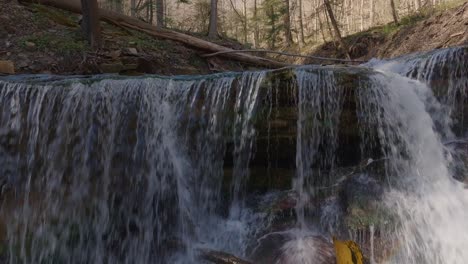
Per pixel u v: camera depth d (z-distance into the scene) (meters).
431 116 4.98
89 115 4.05
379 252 3.42
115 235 3.98
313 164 4.34
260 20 29.23
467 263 3.38
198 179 4.28
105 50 7.02
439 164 4.35
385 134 4.47
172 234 4.09
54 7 8.32
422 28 14.42
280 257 3.42
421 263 3.42
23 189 3.82
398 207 3.71
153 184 4.16
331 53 20.33
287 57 23.22
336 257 3.29
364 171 4.16
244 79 4.33
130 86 4.22
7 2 7.44
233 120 4.29
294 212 3.97
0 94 3.98
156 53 7.79
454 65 5.27
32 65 6.09
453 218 3.67
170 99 4.30
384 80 4.58
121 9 18.83
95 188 3.98
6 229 3.60
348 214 3.75
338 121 4.36
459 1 14.42
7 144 3.88
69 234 3.82
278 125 4.27
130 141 4.14
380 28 18.58
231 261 3.47
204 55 8.75
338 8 33.03
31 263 3.62
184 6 23.44
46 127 3.96
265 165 4.41
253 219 4.06
